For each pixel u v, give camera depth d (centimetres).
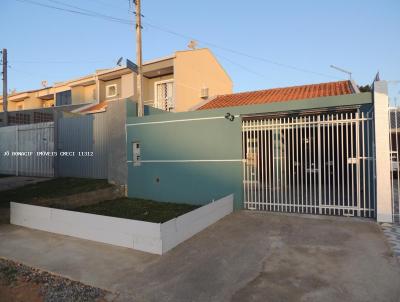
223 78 2034
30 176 1320
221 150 856
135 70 1109
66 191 973
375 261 457
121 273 455
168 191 943
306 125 763
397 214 693
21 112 1897
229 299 371
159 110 1308
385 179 654
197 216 628
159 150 958
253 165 830
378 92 662
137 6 1165
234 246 543
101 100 1966
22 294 405
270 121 867
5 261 520
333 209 745
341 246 522
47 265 493
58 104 2464
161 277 437
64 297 392
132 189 1013
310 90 1256
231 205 800
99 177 1149
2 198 898
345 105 731
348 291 377
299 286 393
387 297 361
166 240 532
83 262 499
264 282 407
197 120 893
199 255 509
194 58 1703
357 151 698
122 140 1038
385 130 657
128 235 558
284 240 562
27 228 711
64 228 652
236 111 838
